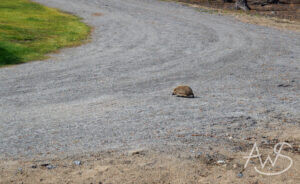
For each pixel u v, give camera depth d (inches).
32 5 1975.9
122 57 945.5
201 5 2282.2
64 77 721.6
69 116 467.2
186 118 450.9
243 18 1787.6
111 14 1798.7
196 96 579.2
